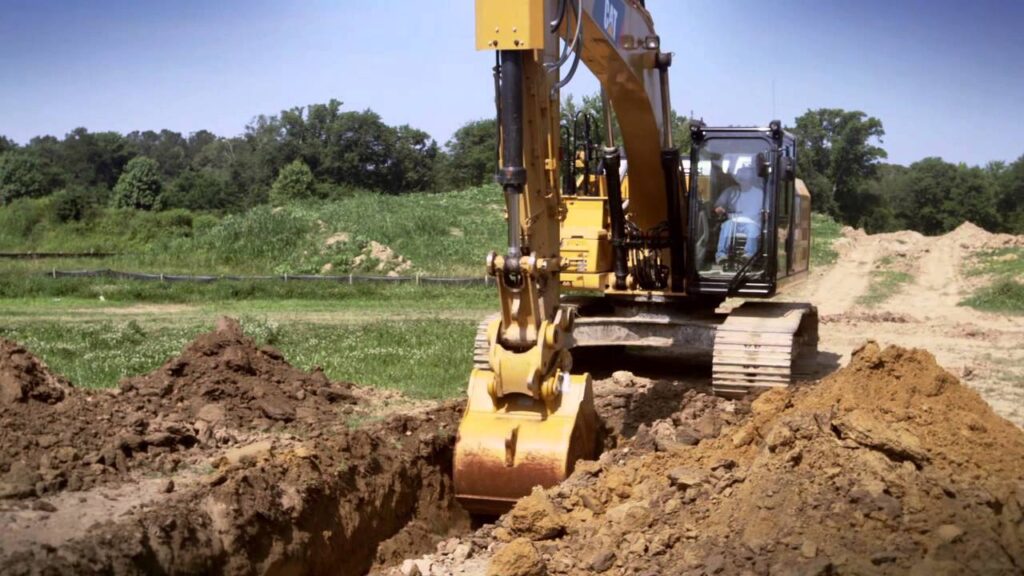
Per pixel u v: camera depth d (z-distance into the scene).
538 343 9.09
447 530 10.22
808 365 15.75
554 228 9.59
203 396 11.35
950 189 104.69
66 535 7.00
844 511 6.80
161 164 136.00
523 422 9.33
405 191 101.44
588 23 10.36
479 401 9.59
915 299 28.02
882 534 6.61
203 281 30.50
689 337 13.82
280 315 23.83
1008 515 6.77
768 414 8.65
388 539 9.39
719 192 13.70
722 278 13.77
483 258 35.00
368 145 99.69
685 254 14.02
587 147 14.84
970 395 8.16
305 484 8.50
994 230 105.25
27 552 6.53
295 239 36.84
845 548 6.51
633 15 11.98
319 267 34.31
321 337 19.25
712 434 10.01
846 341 19.12
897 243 41.50
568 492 8.47
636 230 14.30
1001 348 18.06
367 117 99.69
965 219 103.56
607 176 13.95
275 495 8.16
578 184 15.17
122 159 114.38
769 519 6.96
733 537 6.96
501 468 9.09
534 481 9.02
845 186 95.56
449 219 40.97
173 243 37.72
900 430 7.40
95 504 7.73
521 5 8.66
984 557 6.25
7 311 24.34
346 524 8.79
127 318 22.88
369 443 9.78
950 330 20.69
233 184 97.31
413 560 8.21
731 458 8.31
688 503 7.59
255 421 10.95
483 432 9.24
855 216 96.38
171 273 33.50
